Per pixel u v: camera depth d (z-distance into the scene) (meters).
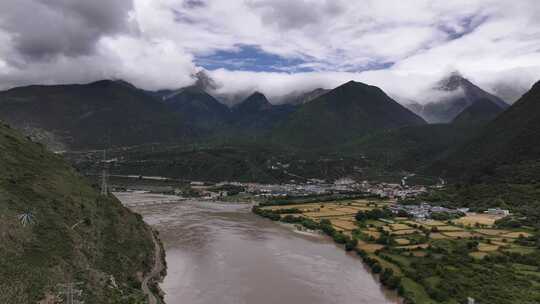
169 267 139.25
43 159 155.88
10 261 83.69
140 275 118.81
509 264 129.62
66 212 119.50
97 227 126.94
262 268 143.25
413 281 122.50
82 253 104.25
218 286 123.00
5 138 152.62
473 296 104.25
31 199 112.81
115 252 120.06
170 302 108.56
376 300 115.00
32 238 95.69
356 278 134.00
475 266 127.88
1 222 92.75
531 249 144.12
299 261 153.75
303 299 115.25
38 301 77.06
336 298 116.44
